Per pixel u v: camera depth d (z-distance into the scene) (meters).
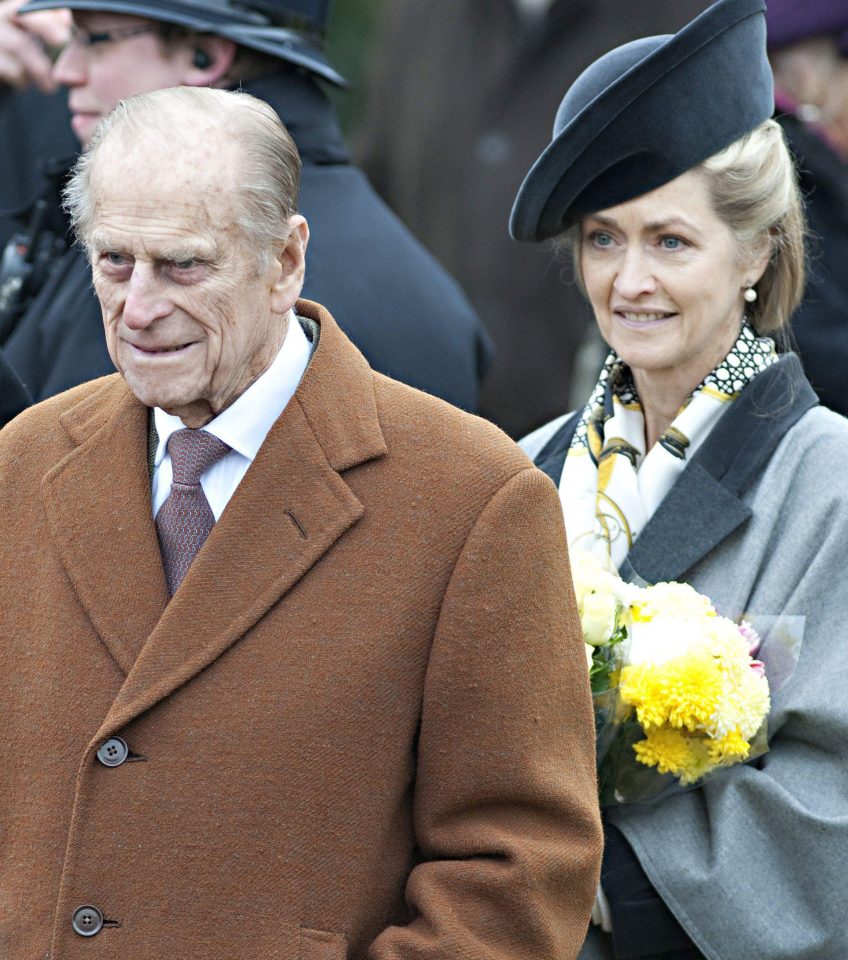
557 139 11.34
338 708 9.05
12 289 15.75
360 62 31.19
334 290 14.46
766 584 11.29
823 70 17.78
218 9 14.72
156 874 9.00
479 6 22.50
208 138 8.84
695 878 10.82
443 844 9.37
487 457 9.41
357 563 9.24
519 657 9.24
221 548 9.26
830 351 15.77
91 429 9.90
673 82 11.13
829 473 11.34
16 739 9.41
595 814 9.53
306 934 9.02
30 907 9.23
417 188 22.84
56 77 15.23
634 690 10.62
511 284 22.06
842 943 10.71
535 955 9.30
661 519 11.55
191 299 8.83
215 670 9.13
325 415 9.48
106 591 9.39
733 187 11.38
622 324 11.66
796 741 11.11
